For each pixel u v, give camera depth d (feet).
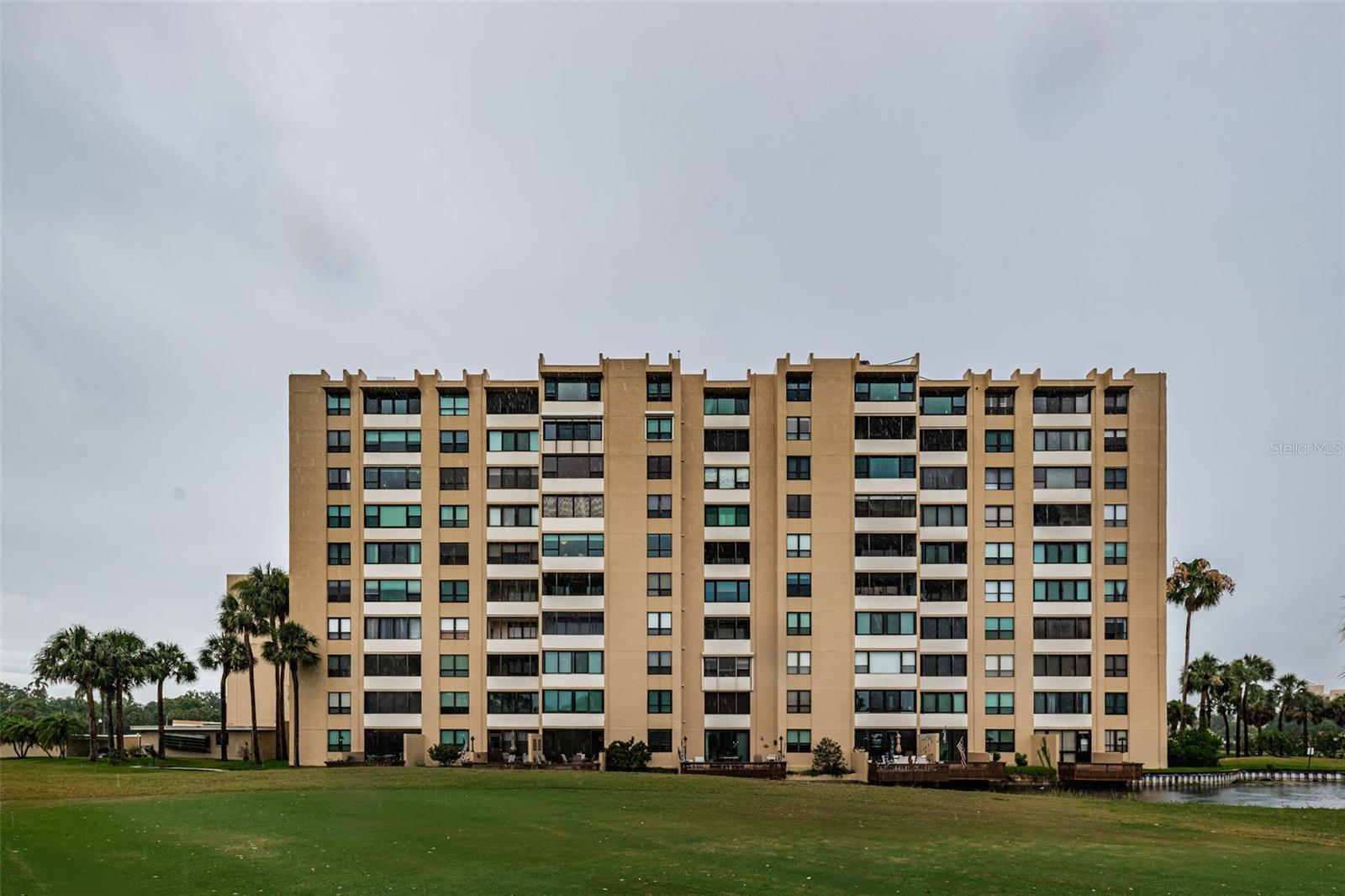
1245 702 343.05
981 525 237.66
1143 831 122.83
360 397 239.30
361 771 183.01
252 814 122.31
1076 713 232.94
